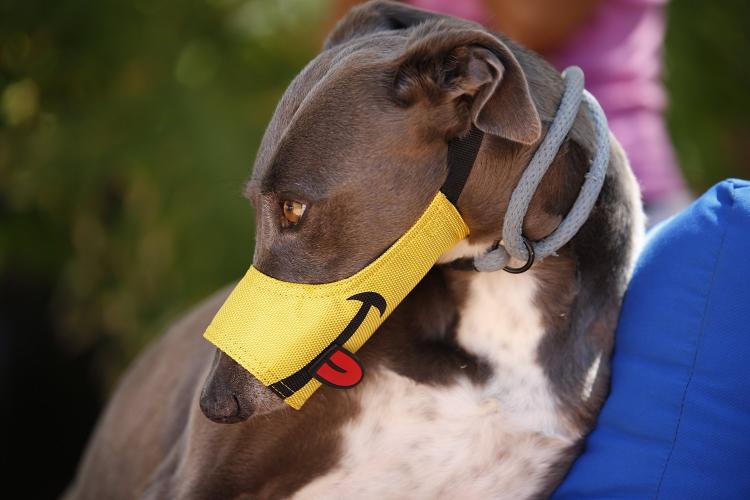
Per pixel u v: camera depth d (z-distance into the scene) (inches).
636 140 142.9
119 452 138.0
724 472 95.4
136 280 233.8
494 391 105.2
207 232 219.1
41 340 258.1
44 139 232.1
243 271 221.5
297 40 225.9
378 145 93.7
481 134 95.3
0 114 236.5
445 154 95.3
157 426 129.0
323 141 93.5
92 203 237.0
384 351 106.0
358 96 94.2
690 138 230.5
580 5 136.9
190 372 125.6
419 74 93.9
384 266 94.9
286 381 93.5
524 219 98.6
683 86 231.6
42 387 258.1
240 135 218.1
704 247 98.8
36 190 236.5
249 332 92.7
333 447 107.0
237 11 223.8
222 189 215.6
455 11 147.7
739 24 241.3
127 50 223.3
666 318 100.1
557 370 105.0
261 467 107.3
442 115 94.5
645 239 112.0
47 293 258.4
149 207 225.5
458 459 106.7
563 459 106.7
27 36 231.1
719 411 95.8
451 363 105.8
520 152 96.2
